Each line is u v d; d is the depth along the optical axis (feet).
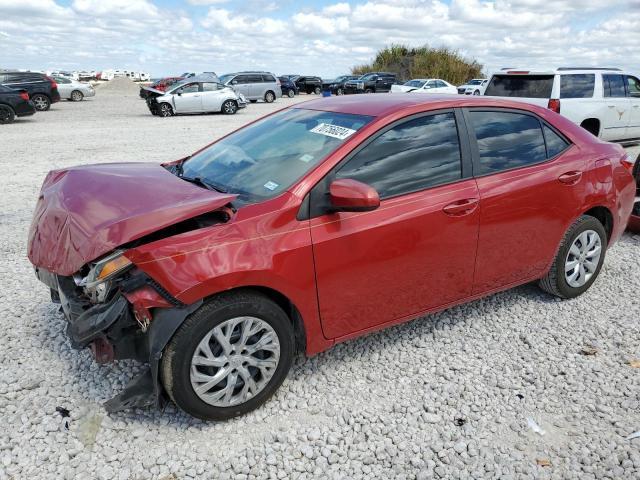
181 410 9.91
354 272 10.26
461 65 135.74
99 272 8.77
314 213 9.84
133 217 8.91
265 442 9.21
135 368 11.05
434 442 9.22
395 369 11.35
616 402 10.33
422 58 139.23
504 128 12.66
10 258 17.19
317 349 10.47
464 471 8.62
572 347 12.22
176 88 72.69
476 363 11.59
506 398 10.41
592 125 35.68
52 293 11.44
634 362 11.58
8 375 10.76
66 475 8.34
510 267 12.78
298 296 9.70
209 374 9.30
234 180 11.03
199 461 8.77
